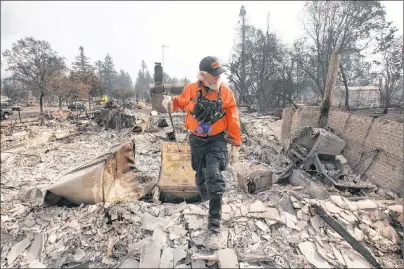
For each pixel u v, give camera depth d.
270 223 2.89
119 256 2.62
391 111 17.91
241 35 37.88
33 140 11.88
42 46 28.86
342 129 8.57
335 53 8.93
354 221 2.99
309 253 2.50
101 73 84.00
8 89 52.38
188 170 4.63
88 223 3.11
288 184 6.74
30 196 4.29
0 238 3.01
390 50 19.47
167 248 2.54
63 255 2.67
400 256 2.55
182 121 17.89
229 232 2.76
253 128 15.04
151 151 10.20
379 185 6.52
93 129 15.55
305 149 8.38
